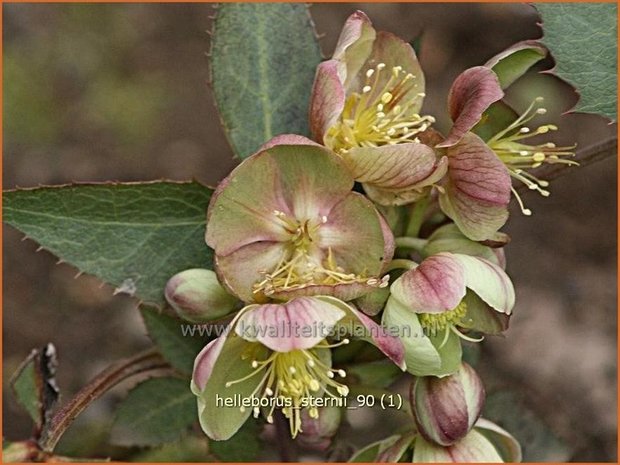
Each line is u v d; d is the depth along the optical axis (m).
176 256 0.26
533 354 0.52
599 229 0.58
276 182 0.24
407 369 0.24
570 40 0.26
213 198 0.23
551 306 0.55
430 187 0.24
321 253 0.24
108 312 0.56
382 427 0.40
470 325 0.24
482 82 0.23
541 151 0.26
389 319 0.23
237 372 0.24
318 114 0.24
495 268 0.24
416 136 0.25
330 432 0.26
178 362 0.30
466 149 0.24
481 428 0.27
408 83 0.26
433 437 0.25
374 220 0.24
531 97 0.58
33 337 0.55
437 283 0.23
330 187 0.24
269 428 0.34
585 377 0.51
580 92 0.26
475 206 0.24
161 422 0.31
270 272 0.24
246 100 0.28
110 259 0.26
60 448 0.39
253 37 0.28
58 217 0.26
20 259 0.57
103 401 0.45
